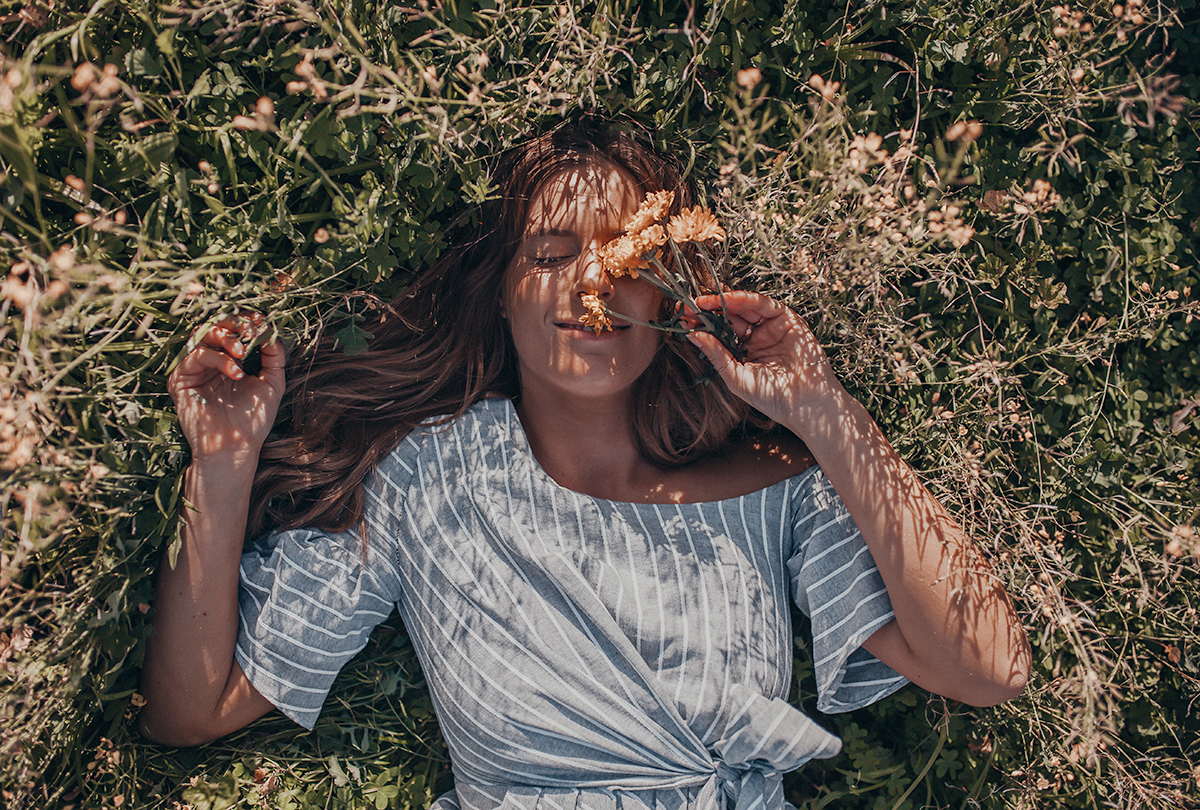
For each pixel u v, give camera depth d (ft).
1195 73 5.15
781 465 4.83
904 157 4.00
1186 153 5.15
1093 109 5.11
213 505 4.20
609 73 4.38
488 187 4.40
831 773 5.41
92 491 3.92
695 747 4.29
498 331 4.87
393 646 5.13
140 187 4.15
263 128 3.45
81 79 3.13
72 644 3.99
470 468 4.57
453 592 4.41
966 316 5.14
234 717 4.46
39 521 3.67
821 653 4.51
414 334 4.88
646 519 4.55
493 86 4.13
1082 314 5.17
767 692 4.36
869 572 4.45
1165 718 5.25
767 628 4.42
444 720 4.49
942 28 4.69
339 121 3.91
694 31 4.14
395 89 3.93
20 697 3.99
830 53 4.64
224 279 4.15
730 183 4.45
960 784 5.29
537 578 4.38
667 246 4.42
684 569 4.42
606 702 4.25
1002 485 5.13
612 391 4.32
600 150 4.24
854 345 4.72
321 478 4.66
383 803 4.88
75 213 4.08
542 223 4.08
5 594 4.05
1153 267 5.17
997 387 4.83
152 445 4.22
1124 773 5.01
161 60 3.86
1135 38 4.79
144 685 4.41
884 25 4.64
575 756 4.26
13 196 3.62
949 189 4.91
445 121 3.92
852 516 4.34
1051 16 4.66
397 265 4.37
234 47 4.06
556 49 4.37
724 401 4.83
